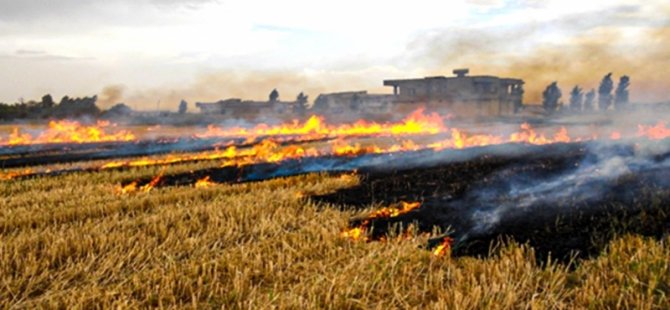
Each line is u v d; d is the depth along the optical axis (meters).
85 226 8.41
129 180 15.14
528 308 5.34
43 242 7.59
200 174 16.47
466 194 11.61
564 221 8.57
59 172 17.44
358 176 14.70
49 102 74.62
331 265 6.67
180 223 8.57
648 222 8.11
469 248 7.47
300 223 8.88
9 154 26.00
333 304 5.41
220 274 6.44
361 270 6.30
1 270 6.21
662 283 5.64
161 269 6.39
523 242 7.57
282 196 11.09
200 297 5.82
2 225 8.60
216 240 7.84
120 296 5.64
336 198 11.36
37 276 6.27
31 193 12.33
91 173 16.47
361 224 8.95
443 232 8.37
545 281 5.93
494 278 5.91
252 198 10.91
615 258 6.42
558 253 7.05
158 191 12.39
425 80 50.31
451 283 6.06
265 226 8.41
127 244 7.36
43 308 5.46
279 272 6.30
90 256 6.85
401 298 5.57
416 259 6.77
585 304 5.36
